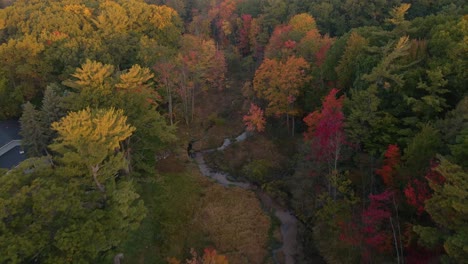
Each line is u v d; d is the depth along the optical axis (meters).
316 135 33.34
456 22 34.62
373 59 36.41
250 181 44.03
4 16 63.28
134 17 64.19
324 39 51.06
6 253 19.89
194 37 65.50
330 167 33.41
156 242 33.69
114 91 37.19
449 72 30.75
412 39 37.81
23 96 54.09
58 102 40.19
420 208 23.73
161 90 52.97
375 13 62.06
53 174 26.84
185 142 52.34
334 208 31.70
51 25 58.88
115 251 27.81
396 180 27.95
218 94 63.75
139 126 36.97
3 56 53.44
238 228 35.84
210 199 40.06
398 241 26.84
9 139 45.81
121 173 37.88
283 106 46.94
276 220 37.34
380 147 32.69
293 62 44.62
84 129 26.86
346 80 40.72
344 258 30.19
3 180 23.00
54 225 22.92
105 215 25.42
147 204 37.38
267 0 75.81
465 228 19.59
